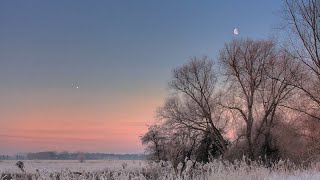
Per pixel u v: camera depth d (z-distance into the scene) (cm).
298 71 2838
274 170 1730
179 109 4969
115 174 1391
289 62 3150
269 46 4534
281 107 3944
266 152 3959
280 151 3697
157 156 4531
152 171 1528
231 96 4797
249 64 4650
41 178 1430
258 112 4488
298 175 1513
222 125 4972
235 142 4519
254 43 4666
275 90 4084
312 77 2586
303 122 2756
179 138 4741
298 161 2683
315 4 2327
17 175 1563
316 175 1520
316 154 2638
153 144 4706
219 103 4856
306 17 2353
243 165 1681
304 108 2734
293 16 2388
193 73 5072
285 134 3234
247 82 4656
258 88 4481
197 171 1565
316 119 2655
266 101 4297
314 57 2355
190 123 4872
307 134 2748
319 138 2662
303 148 2753
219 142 4797
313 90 2595
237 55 4728
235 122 4741
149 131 4788
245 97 4659
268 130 4006
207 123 4869
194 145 4662
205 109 4894
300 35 2370
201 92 5003
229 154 4291
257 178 1480
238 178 1438
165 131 4788
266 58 4509
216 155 4756
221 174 1466
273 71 4103
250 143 4222
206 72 5075
